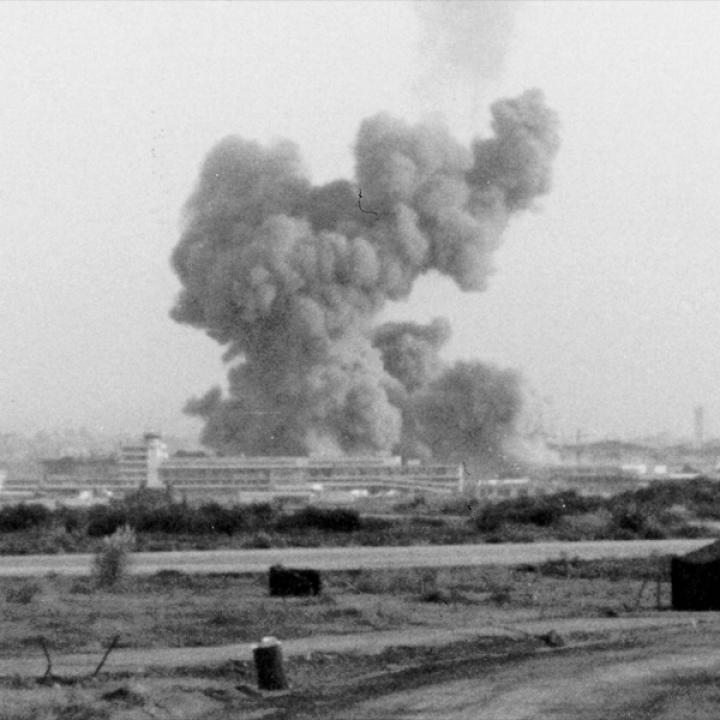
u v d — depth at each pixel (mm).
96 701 40000
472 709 37906
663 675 44281
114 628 60281
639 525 147000
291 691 42438
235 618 63656
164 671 46719
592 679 43375
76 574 90938
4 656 50906
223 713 38531
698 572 69000
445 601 73438
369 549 118625
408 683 43281
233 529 153000
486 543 130625
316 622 62656
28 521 167875
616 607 70438
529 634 57375
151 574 90250
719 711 37656
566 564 96188
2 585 80875
